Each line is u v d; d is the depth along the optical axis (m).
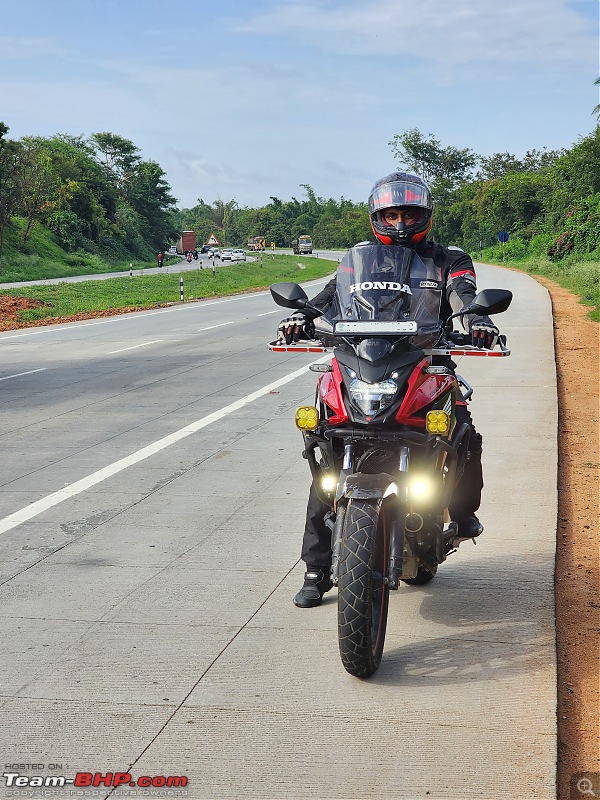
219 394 12.42
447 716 3.77
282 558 5.82
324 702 3.91
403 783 3.31
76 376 14.85
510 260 84.31
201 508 7.02
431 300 4.48
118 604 5.11
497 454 8.35
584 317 23.61
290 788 3.30
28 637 4.68
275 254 137.88
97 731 3.72
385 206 4.57
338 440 4.28
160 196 125.00
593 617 4.92
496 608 4.93
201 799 3.24
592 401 11.51
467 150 141.25
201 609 5.00
